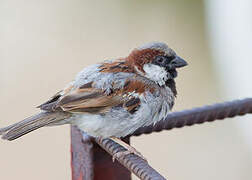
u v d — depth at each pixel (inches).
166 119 256.4
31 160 469.7
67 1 581.6
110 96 263.7
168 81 282.0
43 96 505.7
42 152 474.6
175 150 476.4
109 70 271.0
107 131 265.6
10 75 521.0
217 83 521.0
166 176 456.4
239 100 260.5
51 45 546.6
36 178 458.0
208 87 523.5
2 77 519.2
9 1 576.1
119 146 226.8
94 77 267.0
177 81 529.7
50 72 526.6
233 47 515.2
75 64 532.1
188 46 539.5
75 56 539.2
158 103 272.1
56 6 577.6
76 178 248.4
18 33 553.6
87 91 262.4
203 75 529.7
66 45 548.1
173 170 461.4
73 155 251.1
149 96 268.8
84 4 575.5
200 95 518.6
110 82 266.1
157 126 270.1
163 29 549.0
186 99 516.1
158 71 277.3
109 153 231.8
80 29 559.5
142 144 481.7
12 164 466.0
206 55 533.6
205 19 532.1
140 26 555.5
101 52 542.0
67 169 465.1
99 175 238.8
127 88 266.8
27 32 554.6
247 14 503.2
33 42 547.5
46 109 255.6
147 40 547.5
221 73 521.0
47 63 533.0
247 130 477.4
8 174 459.2
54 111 257.8
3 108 496.1
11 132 248.2
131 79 270.1
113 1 569.6
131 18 559.5
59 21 565.0
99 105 261.0
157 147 478.9
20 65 528.7
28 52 539.5
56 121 257.3
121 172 240.8
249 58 505.4
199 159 469.7
